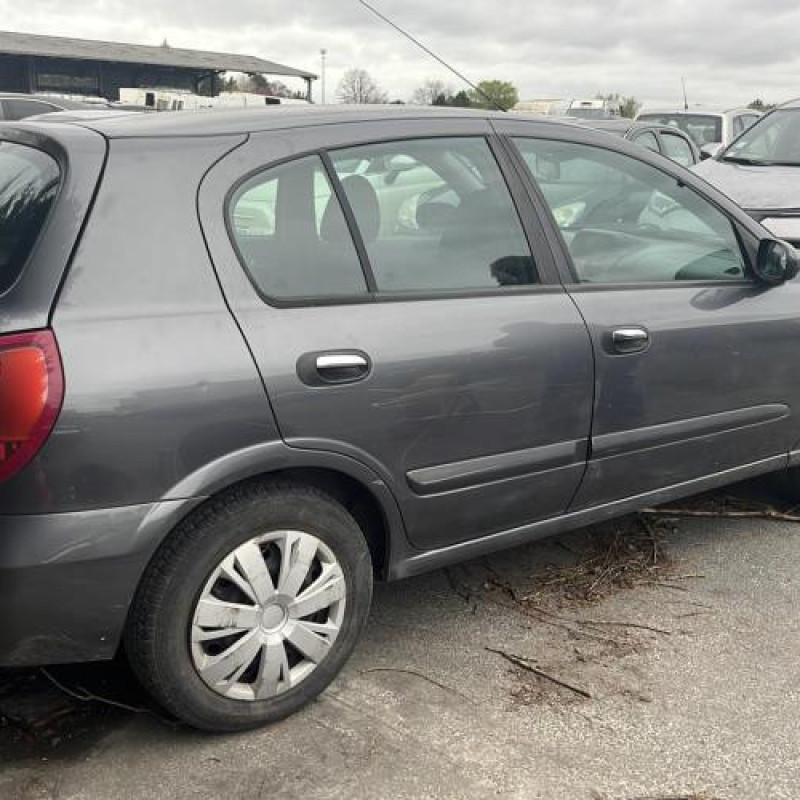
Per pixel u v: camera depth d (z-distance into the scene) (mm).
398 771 2496
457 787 2441
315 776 2471
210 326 2410
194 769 2484
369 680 2912
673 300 3363
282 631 2619
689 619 3311
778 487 4398
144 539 2320
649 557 3789
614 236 3344
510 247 3053
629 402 3240
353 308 2660
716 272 3582
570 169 3311
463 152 3051
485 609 3357
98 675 2871
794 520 4188
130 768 2480
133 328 2314
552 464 3092
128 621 2410
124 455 2270
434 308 2807
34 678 2848
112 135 2482
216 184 2521
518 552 3805
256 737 2623
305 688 2703
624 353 3188
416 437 2758
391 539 2834
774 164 6832
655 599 3453
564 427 3092
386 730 2664
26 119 2861
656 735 2668
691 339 3371
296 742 2605
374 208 2799
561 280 3131
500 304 2943
